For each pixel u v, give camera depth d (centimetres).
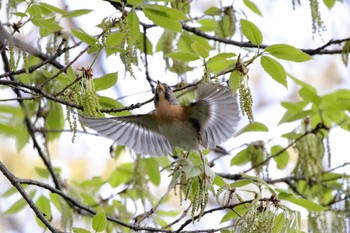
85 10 1055
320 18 1012
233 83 917
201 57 906
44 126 1304
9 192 1281
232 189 891
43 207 1269
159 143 950
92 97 864
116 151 1267
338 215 1128
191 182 862
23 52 927
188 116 916
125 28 888
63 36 1107
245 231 825
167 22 966
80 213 1290
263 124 1268
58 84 1152
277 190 933
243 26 900
